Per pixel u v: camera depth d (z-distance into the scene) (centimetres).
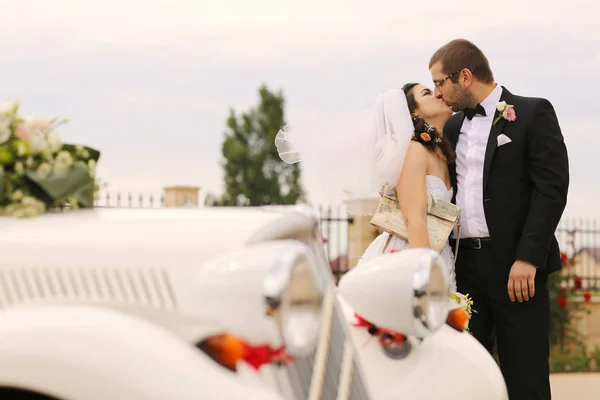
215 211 301
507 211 491
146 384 214
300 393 262
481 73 498
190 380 215
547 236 482
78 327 222
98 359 217
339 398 281
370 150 458
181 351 223
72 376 216
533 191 491
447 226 458
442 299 323
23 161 291
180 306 265
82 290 268
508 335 493
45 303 250
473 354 346
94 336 220
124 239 275
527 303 490
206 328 242
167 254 271
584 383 991
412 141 461
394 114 456
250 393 221
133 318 232
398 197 459
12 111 292
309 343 234
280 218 285
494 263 492
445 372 336
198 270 268
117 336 221
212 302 241
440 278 323
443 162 478
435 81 499
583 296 1320
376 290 325
